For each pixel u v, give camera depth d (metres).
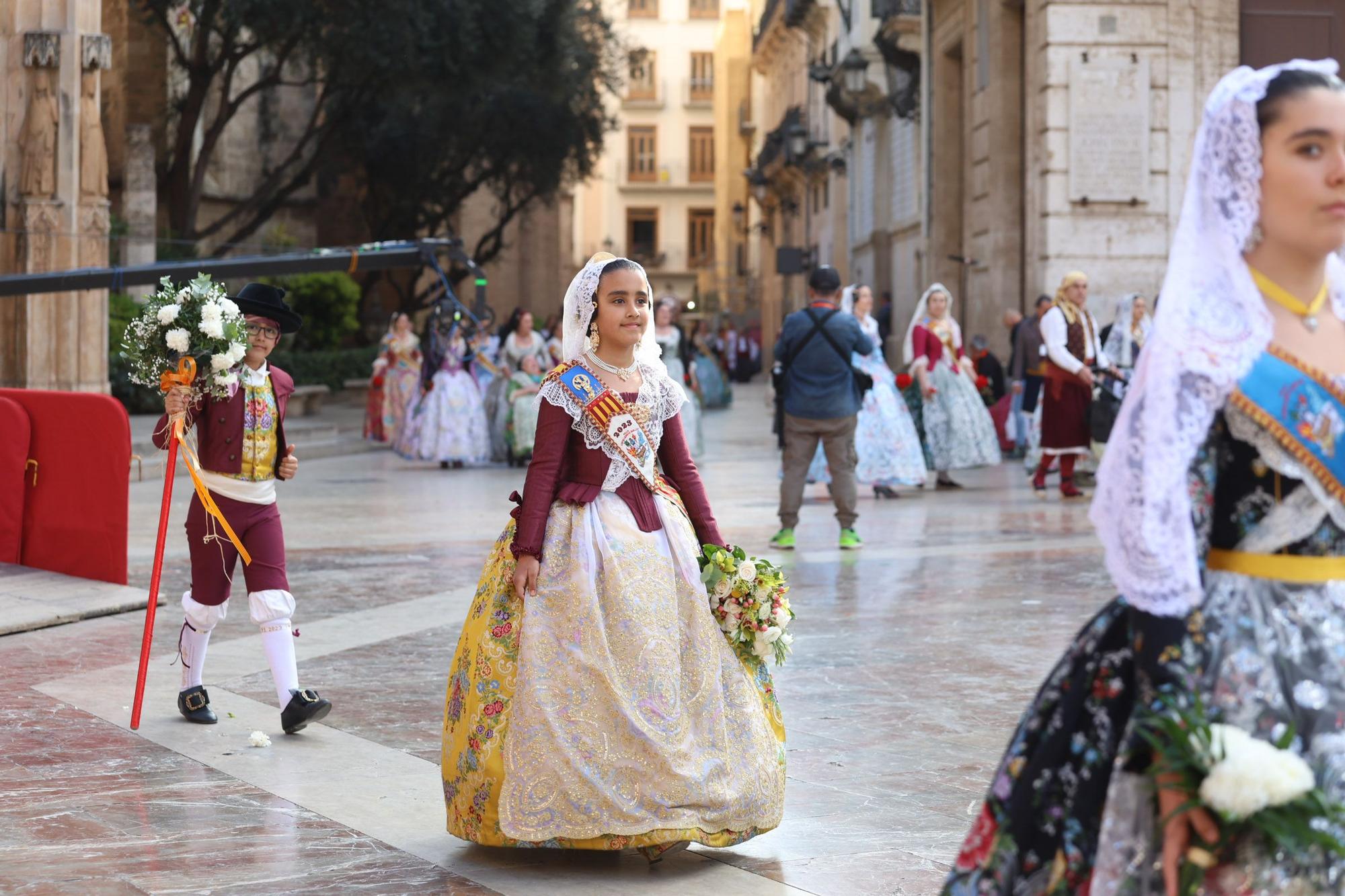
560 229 55.69
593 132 37.72
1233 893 2.30
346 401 31.44
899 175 31.33
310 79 28.84
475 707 4.14
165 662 6.87
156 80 31.14
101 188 17.47
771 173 50.31
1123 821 2.40
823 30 42.31
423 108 32.62
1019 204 21.23
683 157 78.75
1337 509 2.40
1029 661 6.75
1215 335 2.38
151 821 4.57
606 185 78.69
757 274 67.00
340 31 25.75
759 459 18.98
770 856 4.24
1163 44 18.30
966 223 22.95
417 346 21.95
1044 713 2.56
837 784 4.93
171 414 5.62
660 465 4.45
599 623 4.07
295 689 5.64
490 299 52.66
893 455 13.45
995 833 2.55
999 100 21.09
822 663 6.74
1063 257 18.39
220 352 5.56
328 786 4.95
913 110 28.95
